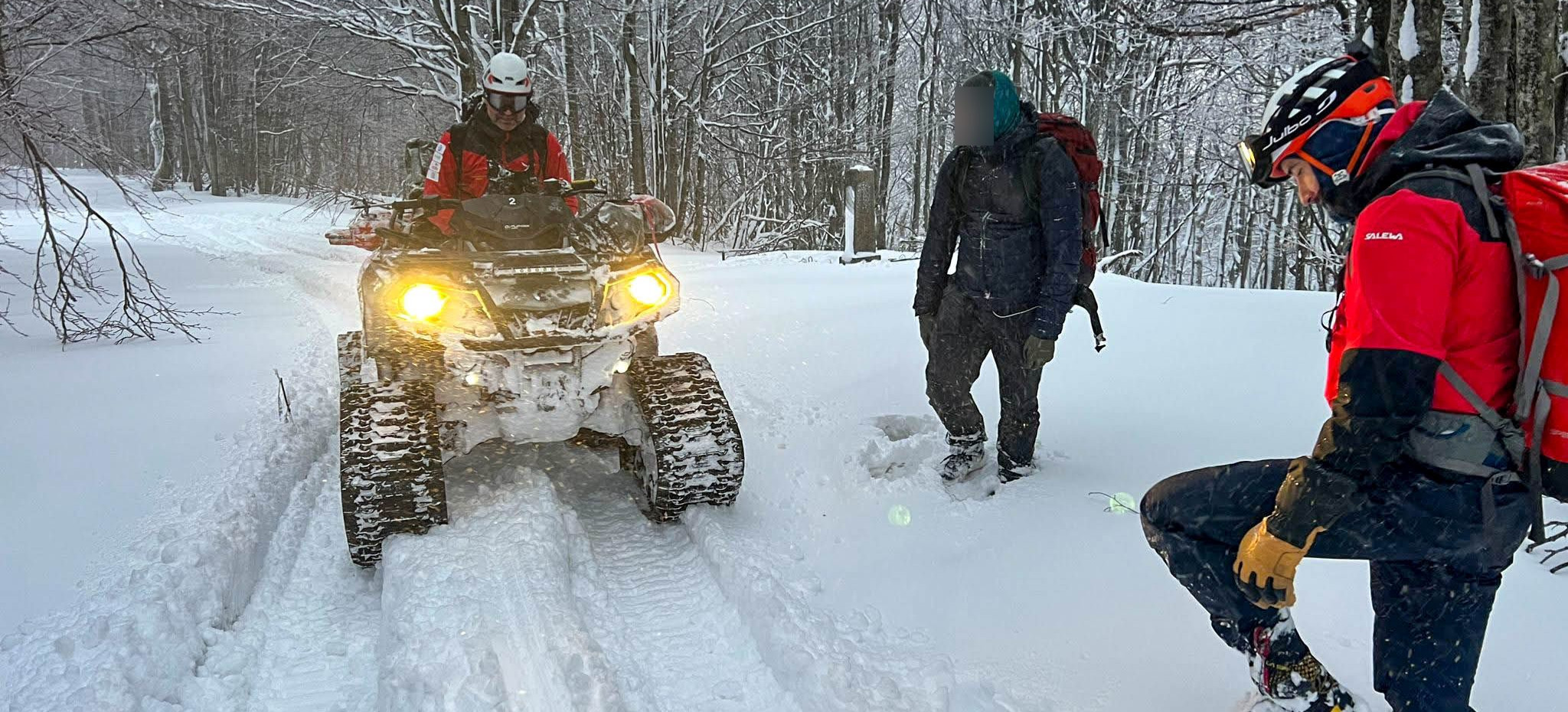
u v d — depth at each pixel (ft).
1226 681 7.91
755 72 85.10
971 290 12.11
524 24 56.75
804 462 13.61
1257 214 95.81
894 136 82.79
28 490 12.10
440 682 7.84
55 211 23.41
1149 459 13.07
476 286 11.20
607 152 84.58
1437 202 5.42
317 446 14.82
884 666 8.32
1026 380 12.34
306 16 55.67
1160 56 68.49
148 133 139.74
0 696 7.59
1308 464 5.88
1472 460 5.60
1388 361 5.37
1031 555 10.40
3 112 22.80
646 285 11.82
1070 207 11.14
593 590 10.05
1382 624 6.56
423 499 10.41
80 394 17.37
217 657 8.72
